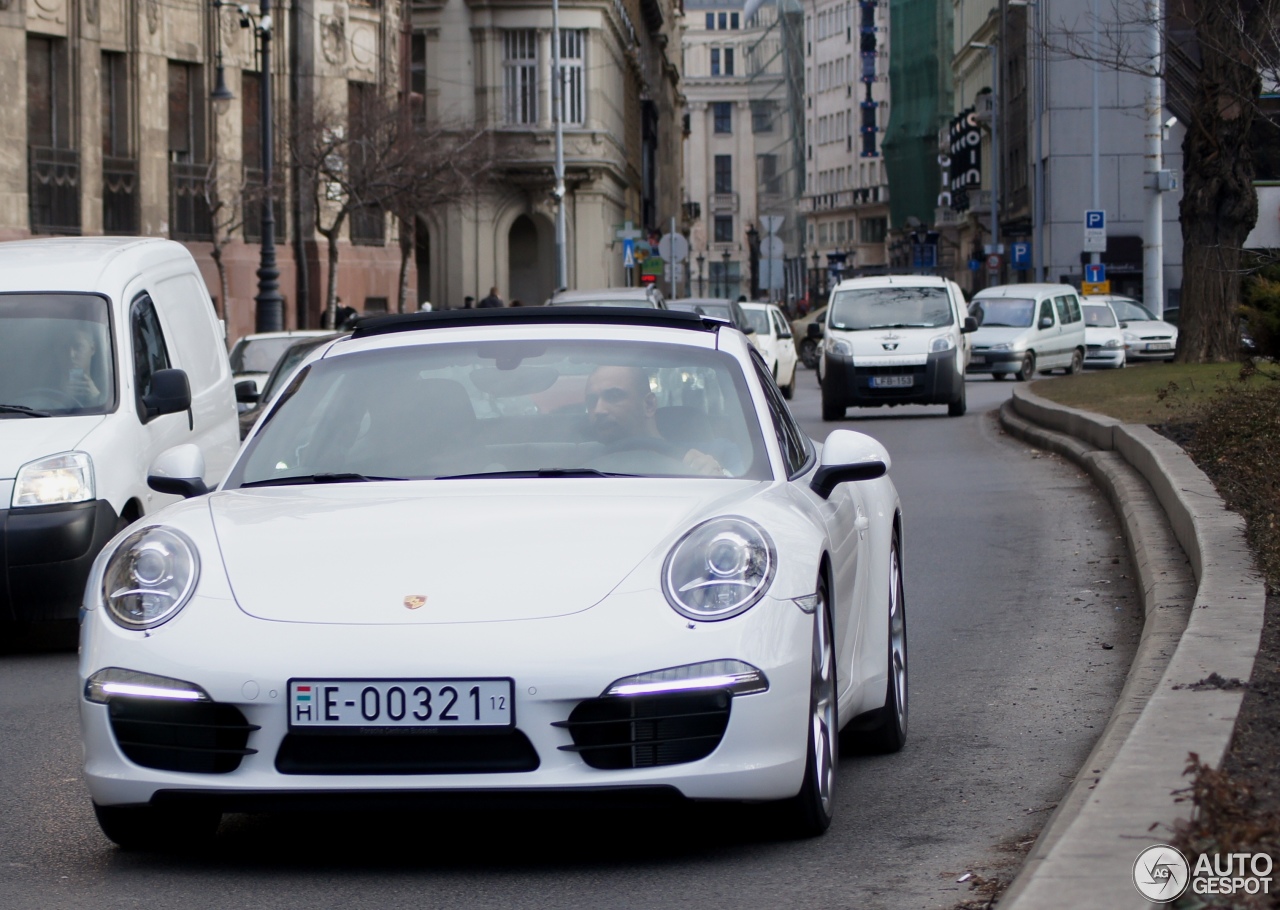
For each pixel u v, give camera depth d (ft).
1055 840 18.04
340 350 26.84
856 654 25.96
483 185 212.02
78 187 153.79
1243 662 26.14
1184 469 51.03
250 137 181.57
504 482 23.63
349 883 20.93
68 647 42.27
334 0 190.08
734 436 24.67
